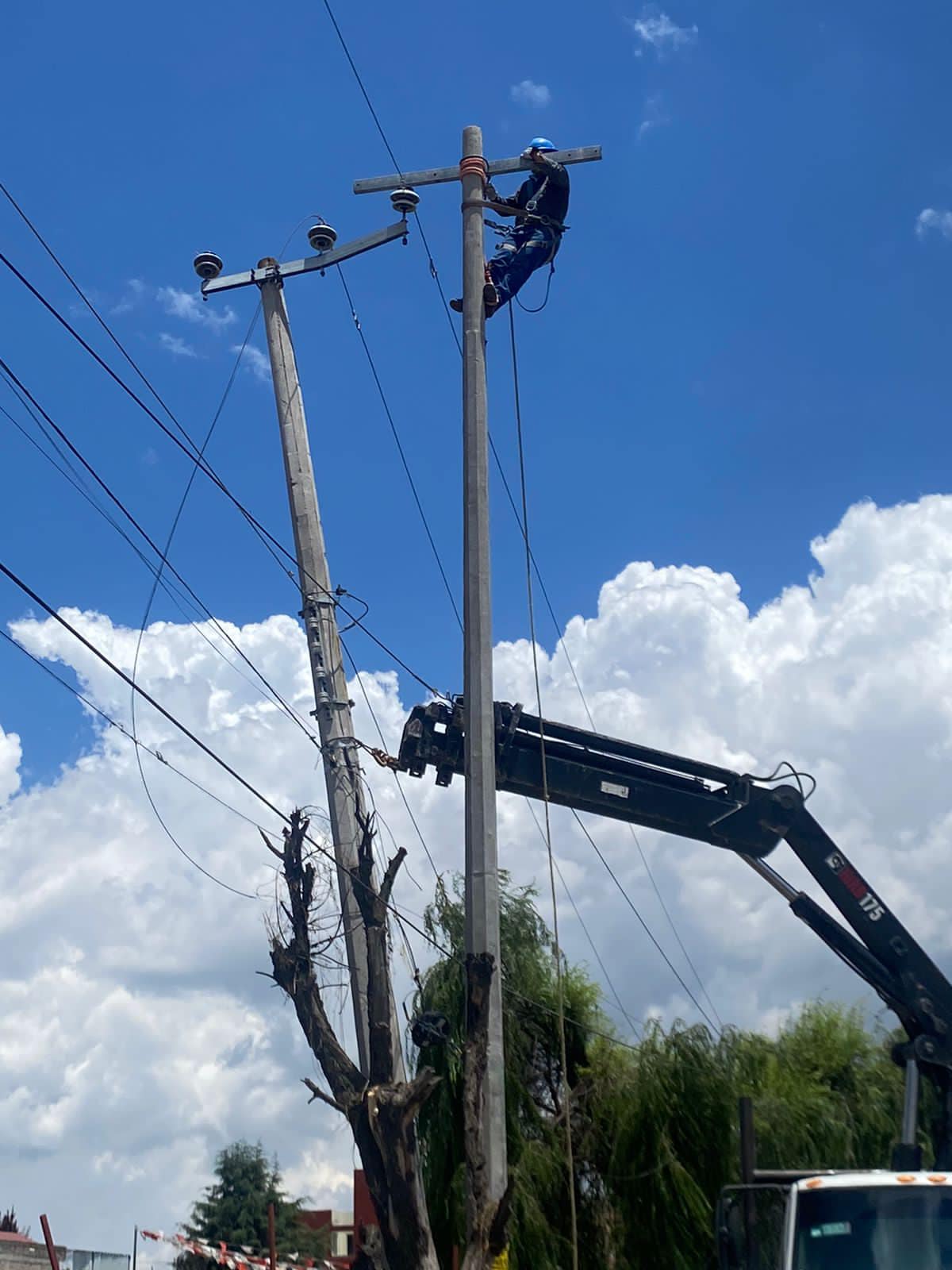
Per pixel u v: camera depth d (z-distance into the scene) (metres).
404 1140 11.56
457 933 20.55
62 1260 32.69
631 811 15.79
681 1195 18.34
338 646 14.32
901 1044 15.47
